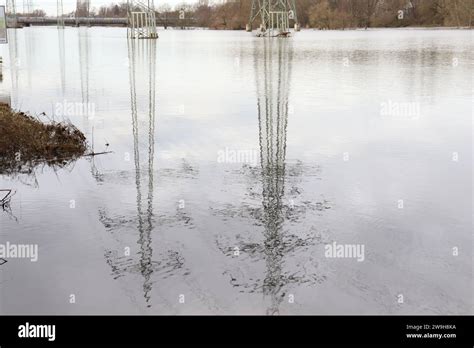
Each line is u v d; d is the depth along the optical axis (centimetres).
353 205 890
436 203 896
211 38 7619
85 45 5731
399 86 2316
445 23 10400
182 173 1081
